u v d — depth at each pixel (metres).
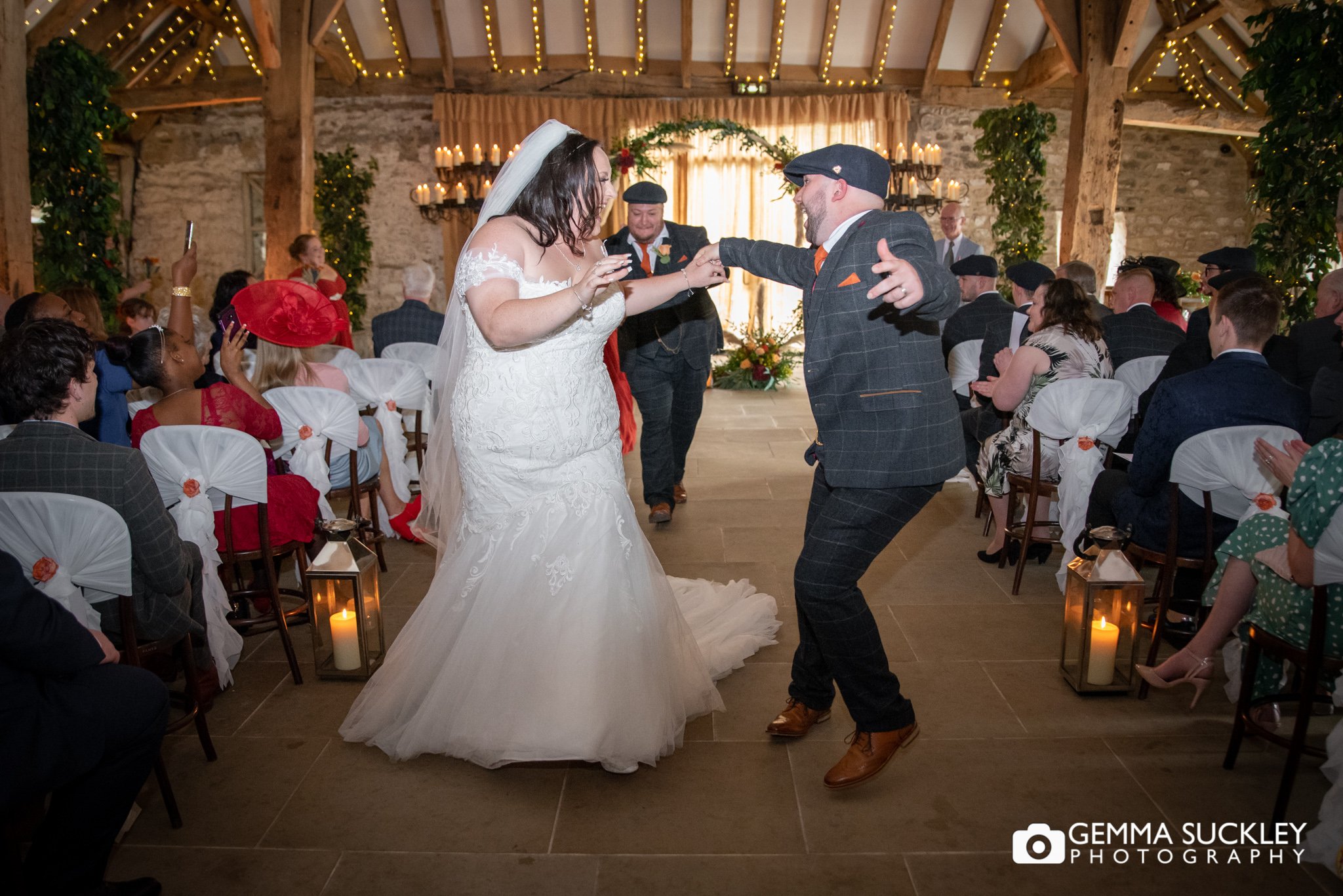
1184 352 2.99
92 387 1.94
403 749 2.27
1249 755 2.29
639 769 2.25
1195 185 10.61
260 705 2.58
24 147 5.13
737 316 10.12
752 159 10.12
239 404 2.71
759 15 9.92
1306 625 2.00
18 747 1.49
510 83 10.37
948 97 10.38
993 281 4.52
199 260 10.84
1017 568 3.36
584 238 2.13
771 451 5.68
